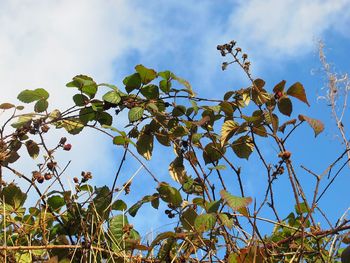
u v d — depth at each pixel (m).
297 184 1.40
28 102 1.57
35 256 1.42
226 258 1.42
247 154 1.62
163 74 1.61
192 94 1.62
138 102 1.61
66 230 1.48
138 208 1.52
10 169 1.48
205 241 1.42
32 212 1.47
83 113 1.59
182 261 1.40
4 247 1.34
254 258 1.33
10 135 1.53
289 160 1.40
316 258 1.48
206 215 1.35
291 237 1.43
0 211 1.44
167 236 1.38
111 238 1.43
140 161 1.54
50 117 1.57
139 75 1.60
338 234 1.41
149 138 1.60
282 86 1.55
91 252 1.41
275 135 1.45
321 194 1.36
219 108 1.62
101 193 1.51
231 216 1.37
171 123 1.61
